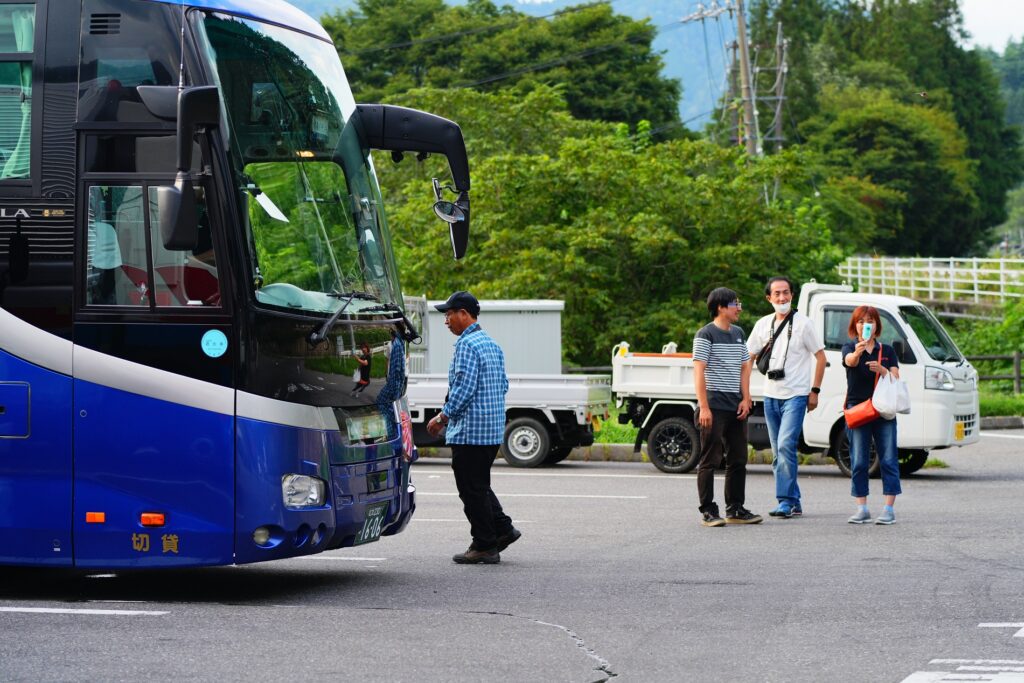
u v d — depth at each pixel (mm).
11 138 9586
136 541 9406
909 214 94875
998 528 13562
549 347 27625
